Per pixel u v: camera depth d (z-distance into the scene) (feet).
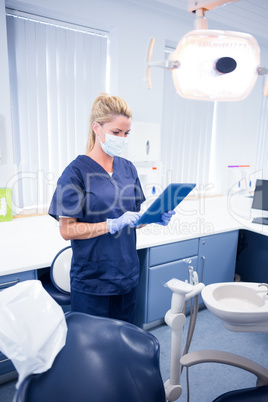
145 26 8.12
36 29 7.00
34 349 2.06
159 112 8.84
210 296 4.08
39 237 6.03
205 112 10.15
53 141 7.66
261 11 9.70
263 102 11.76
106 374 2.32
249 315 3.67
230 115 10.43
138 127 7.63
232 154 10.91
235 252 7.66
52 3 6.75
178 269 6.57
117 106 3.88
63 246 5.55
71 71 7.63
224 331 6.88
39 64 7.14
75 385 2.18
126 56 7.97
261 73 2.51
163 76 8.67
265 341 6.56
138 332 2.61
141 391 2.37
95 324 2.56
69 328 2.48
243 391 3.27
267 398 3.17
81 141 8.10
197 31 2.22
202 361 3.33
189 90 2.57
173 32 8.68
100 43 8.00
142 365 2.46
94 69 8.00
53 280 4.80
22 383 1.97
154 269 6.18
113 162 4.55
